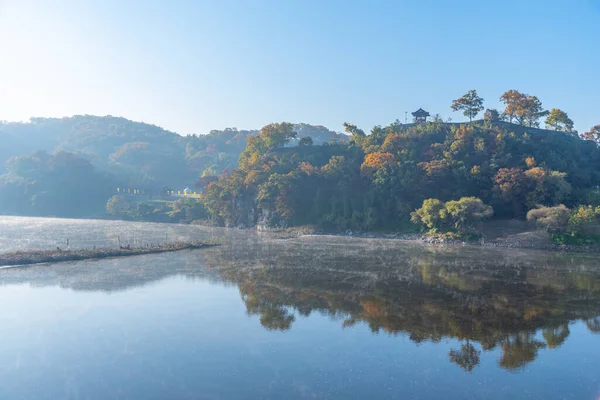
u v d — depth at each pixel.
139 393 21.05
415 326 31.64
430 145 122.94
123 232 106.12
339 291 42.47
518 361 25.48
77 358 25.33
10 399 20.50
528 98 143.00
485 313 35.12
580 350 27.30
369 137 136.88
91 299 38.56
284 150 154.62
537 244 78.94
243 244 82.88
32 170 195.12
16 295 39.81
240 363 24.67
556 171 97.88
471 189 104.81
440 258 64.94
